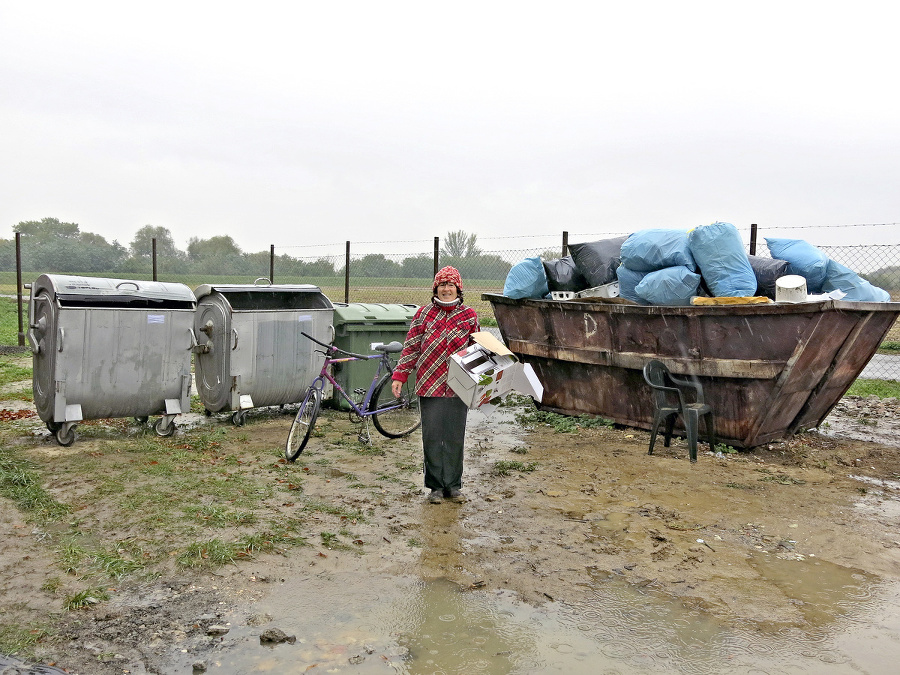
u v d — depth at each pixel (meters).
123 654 3.07
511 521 4.82
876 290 6.73
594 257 7.73
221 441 7.02
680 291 6.66
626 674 2.99
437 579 3.89
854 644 3.26
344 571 3.98
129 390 6.75
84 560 4.02
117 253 29.55
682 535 4.60
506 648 3.18
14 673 2.88
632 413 7.58
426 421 5.18
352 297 15.68
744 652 3.17
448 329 5.12
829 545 4.45
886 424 8.12
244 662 3.03
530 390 5.16
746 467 6.22
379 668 3.00
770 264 6.74
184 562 3.98
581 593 3.75
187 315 7.03
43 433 7.14
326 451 6.73
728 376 6.43
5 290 30.66
